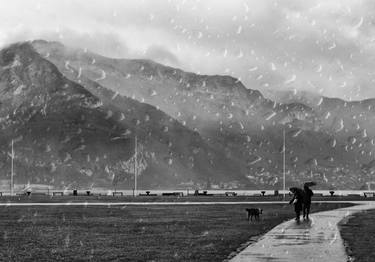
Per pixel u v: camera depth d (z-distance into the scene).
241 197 120.12
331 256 23.03
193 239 31.27
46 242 29.94
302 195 44.94
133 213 57.25
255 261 21.56
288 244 27.48
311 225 40.00
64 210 62.66
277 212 59.66
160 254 24.67
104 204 79.06
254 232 35.69
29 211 60.38
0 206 72.12
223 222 44.81
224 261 22.19
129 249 26.64
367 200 103.44
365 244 27.83
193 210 63.59
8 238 32.22
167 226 40.88
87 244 28.94
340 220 45.25
